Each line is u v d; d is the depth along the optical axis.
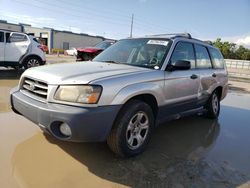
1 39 10.34
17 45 10.69
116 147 3.50
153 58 4.33
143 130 3.84
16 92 3.81
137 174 3.30
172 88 4.23
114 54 4.79
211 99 5.85
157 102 3.97
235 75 24.34
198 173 3.45
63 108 3.11
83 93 3.15
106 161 3.56
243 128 5.70
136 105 3.57
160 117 4.21
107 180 3.12
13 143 3.89
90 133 3.14
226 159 3.97
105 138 3.30
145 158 3.75
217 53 6.20
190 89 4.75
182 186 3.11
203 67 5.41
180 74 4.43
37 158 3.49
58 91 3.23
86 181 3.07
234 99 9.68
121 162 3.57
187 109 4.90
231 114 7.02
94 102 3.15
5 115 5.16
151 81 3.84
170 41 4.55
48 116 3.15
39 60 11.36
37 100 3.39
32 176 3.07
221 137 4.98
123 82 3.45
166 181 3.19
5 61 10.47
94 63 4.34
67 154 3.67
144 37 4.97
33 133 4.30
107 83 3.28
